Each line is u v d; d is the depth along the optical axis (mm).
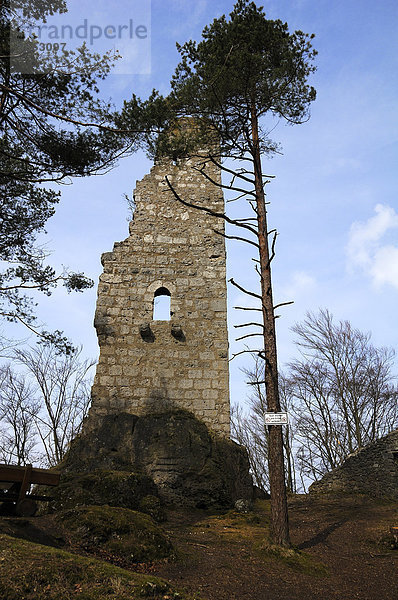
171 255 15461
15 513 7121
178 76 10812
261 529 9484
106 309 14453
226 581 6492
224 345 14195
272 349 8992
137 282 14953
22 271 12305
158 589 5211
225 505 11617
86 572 5145
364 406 23594
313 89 10781
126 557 6754
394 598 6238
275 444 8445
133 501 9773
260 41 10523
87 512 7457
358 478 14820
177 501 11477
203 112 10727
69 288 12570
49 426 23203
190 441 12484
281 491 8219
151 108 9594
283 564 7383
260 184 10445
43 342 12234
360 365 24484
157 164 17016
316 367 24953
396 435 14578
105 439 12562
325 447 22688
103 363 13703
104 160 9992
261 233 10039
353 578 7016
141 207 16266
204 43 10555
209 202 16469
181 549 7652
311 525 10359
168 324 14383
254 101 10883
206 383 13672
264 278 9641
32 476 7195
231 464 12500
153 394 13438
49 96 9461
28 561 5113
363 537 9195
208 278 15148
